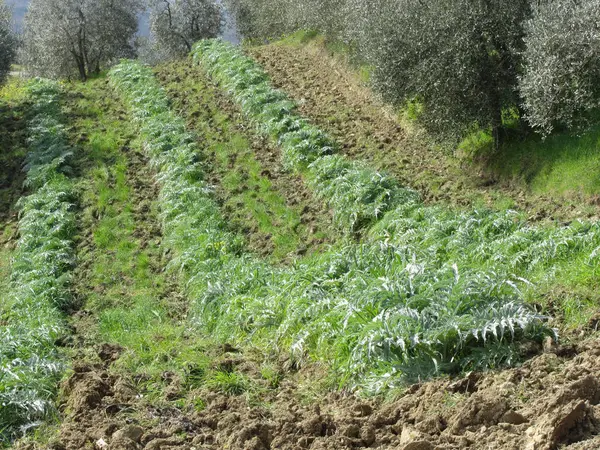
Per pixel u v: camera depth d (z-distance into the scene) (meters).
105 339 10.22
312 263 10.11
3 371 7.56
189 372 7.55
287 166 16.67
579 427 4.61
